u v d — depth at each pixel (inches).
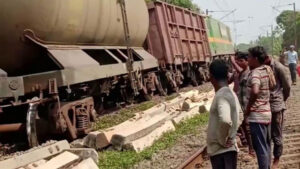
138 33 696.4
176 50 879.1
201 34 1098.7
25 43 434.6
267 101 262.4
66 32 468.1
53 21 441.7
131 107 644.7
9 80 390.0
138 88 645.9
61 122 414.0
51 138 442.0
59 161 298.2
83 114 445.4
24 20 426.9
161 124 465.7
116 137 382.3
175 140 427.5
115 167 332.2
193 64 1041.5
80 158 321.4
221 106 201.9
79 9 478.6
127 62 607.8
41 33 437.7
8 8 419.8
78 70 456.4
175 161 351.9
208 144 211.3
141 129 408.5
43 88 422.3
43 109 423.2
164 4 855.7
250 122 261.6
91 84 515.8
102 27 548.1
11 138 432.8
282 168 314.5
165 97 777.6
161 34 828.0
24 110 425.7
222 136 203.9
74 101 444.5
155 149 388.8
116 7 587.2
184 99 625.9
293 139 406.3
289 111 580.4
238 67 320.2
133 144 378.9
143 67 674.2
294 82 965.2
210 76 211.5
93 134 387.5
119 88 645.9
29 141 382.0
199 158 351.9
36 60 457.4
